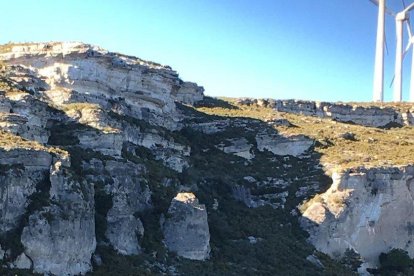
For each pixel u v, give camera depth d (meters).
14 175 53.50
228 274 68.69
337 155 104.94
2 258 50.69
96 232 61.56
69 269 54.66
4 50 88.50
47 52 84.00
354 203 93.19
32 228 52.53
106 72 87.75
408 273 91.44
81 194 57.09
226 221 82.31
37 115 71.00
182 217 69.31
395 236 96.38
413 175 99.69
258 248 78.25
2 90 71.31
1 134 59.47
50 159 57.34
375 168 96.75
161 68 99.94
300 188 96.94
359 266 89.56
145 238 66.25
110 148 72.56
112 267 58.81
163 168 84.38
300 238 88.50
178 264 66.00
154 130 89.12
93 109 75.62
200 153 101.75
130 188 69.19
